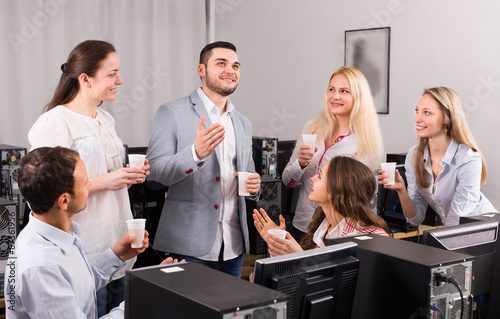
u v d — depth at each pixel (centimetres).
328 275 136
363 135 299
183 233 252
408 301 144
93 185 213
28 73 551
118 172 216
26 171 153
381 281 151
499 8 415
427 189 290
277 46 587
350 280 142
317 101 552
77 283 163
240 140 266
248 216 350
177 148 253
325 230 213
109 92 224
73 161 157
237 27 631
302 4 557
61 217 159
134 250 192
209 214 254
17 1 540
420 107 277
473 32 432
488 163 430
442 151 281
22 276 147
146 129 633
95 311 179
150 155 254
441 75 455
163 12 630
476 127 437
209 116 261
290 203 365
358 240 164
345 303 142
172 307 109
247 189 253
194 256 251
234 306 101
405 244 161
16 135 549
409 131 481
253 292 110
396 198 373
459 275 146
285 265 127
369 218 197
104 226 221
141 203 343
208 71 256
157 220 347
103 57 219
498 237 188
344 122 306
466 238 178
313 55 552
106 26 600
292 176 309
